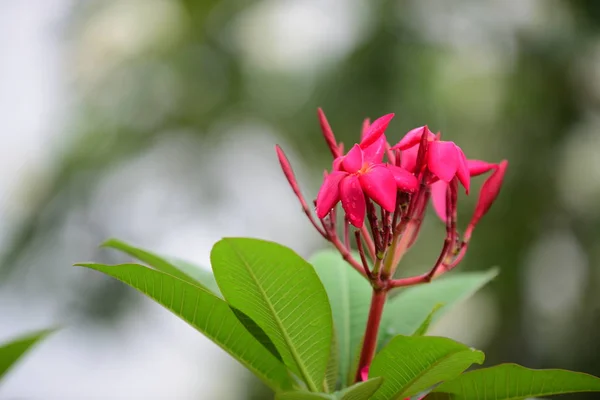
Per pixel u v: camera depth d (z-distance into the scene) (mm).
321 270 2078
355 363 1665
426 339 1293
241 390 6055
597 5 5566
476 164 1562
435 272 1533
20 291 5746
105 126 6250
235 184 6258
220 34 6523
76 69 6477
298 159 6254
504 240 5363
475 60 5730
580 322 5305
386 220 1447
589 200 5402
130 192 6027
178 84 6375
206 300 1473
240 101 6371
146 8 6539
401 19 5730
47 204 5969
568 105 5484
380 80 5652
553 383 1396
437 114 5566
